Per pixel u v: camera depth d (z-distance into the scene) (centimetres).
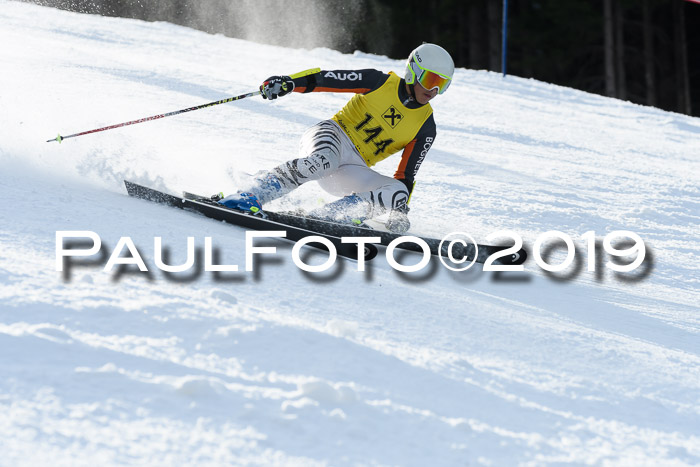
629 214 1229
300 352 434
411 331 524
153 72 1930
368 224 872
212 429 335
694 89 6612
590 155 1825
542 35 5359
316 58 2700
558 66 5588
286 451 329
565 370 502
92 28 2658
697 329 686
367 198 822
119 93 1578
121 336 415
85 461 297
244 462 315
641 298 773
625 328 646
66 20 2753
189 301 482
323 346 446
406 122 850
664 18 6450
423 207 1076
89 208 702
